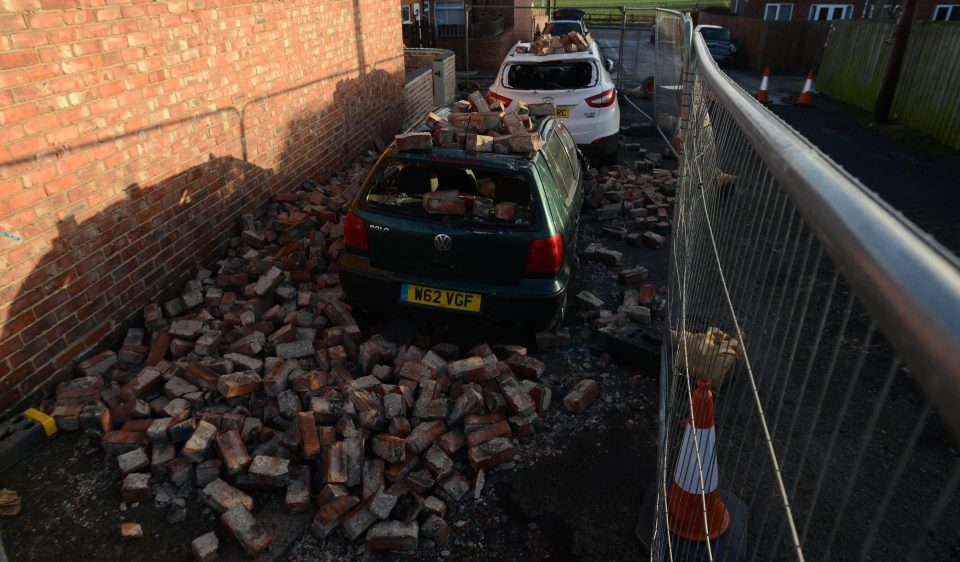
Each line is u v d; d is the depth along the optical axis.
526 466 3.45
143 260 4.52
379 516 2.95
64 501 3.10
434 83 12.79
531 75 9.28
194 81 4.97
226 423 3.42
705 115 3.06
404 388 3.70
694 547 2.41
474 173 4.83
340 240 5.65
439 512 3.05
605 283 5.77
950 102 11.30
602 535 3.02
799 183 0.91
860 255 0.64
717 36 24.55
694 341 2.60
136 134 4.35
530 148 4.30
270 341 4.22
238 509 2.92
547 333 4.61
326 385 3.80
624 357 4.42
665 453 2.78
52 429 3.48
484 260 4.12
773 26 22.62
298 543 2.92
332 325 4.67
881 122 13.14
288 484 3.15
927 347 0.47
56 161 3.70
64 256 3.81
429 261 4.19
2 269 3.41
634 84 16.20
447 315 4.25
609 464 3.48
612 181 8.24
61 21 3.66
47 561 2.79
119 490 3.19
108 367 3.98
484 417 3.58
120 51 4.14
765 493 2.99
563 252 4.22
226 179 5.55
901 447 3.43
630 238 6.75
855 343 4.30
